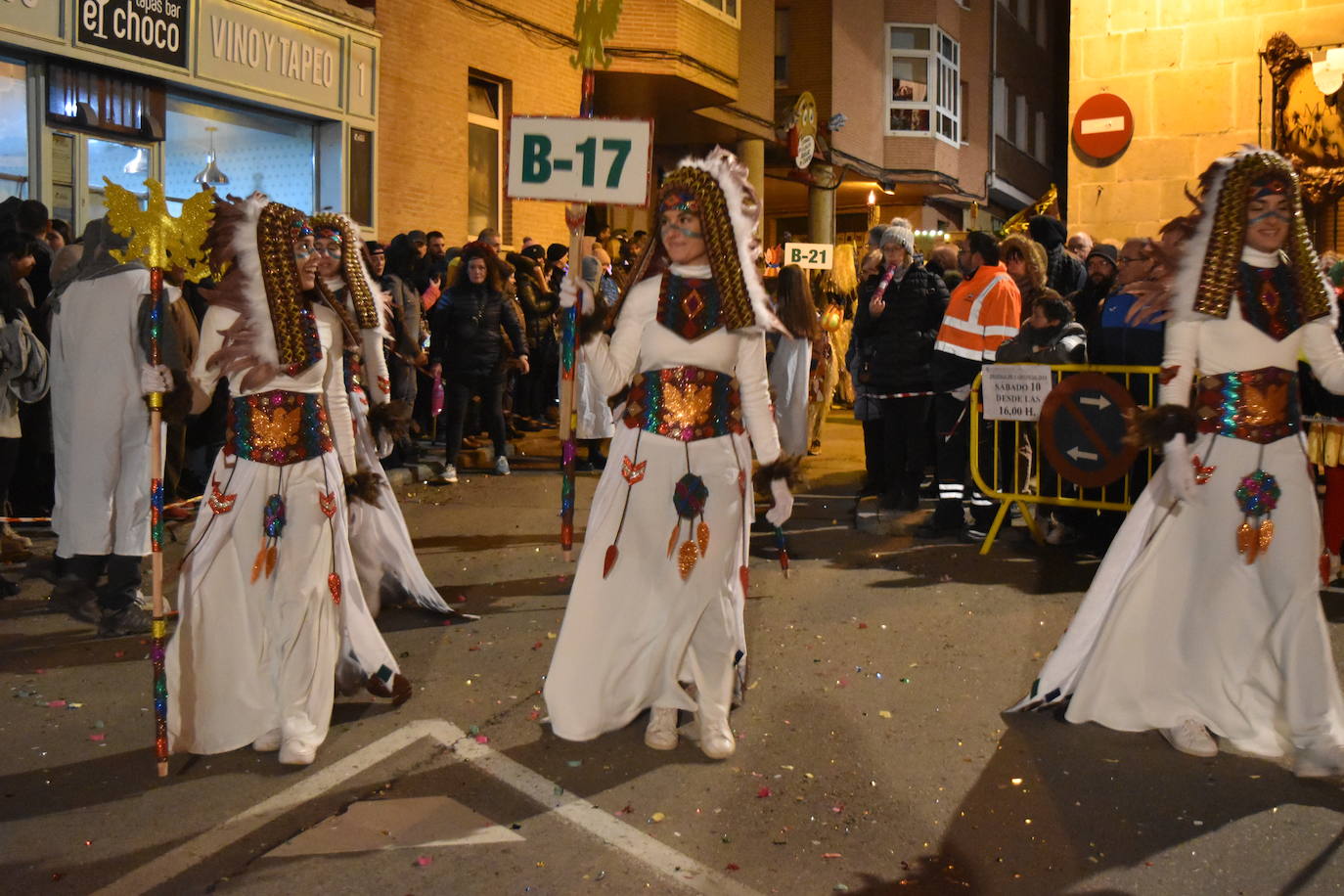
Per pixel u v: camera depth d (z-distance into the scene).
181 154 11.56
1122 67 13.50
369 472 4.62
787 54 25.02
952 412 8.02
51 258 7.98
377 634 4.64
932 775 4.08
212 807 3.78
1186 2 13.15
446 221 14.54
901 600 6.43
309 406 4.26
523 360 10.80
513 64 15.55
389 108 13.55
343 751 4.25
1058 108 37.94
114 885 3.28
